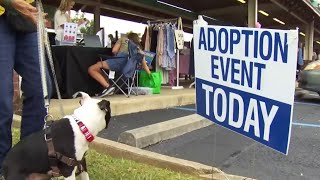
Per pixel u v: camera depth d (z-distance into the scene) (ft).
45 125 9.22
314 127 21.33
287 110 8.24
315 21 74.02
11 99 9.80
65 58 22.44
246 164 13.69
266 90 8.61
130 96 25.13
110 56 24.30
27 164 8.39
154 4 49.78
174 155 14.60
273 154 15.08
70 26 24.02
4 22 9.43
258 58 8.70
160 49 30.83
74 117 8.52
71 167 8.42
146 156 13.05
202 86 9.98
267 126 8.64
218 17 62.23
